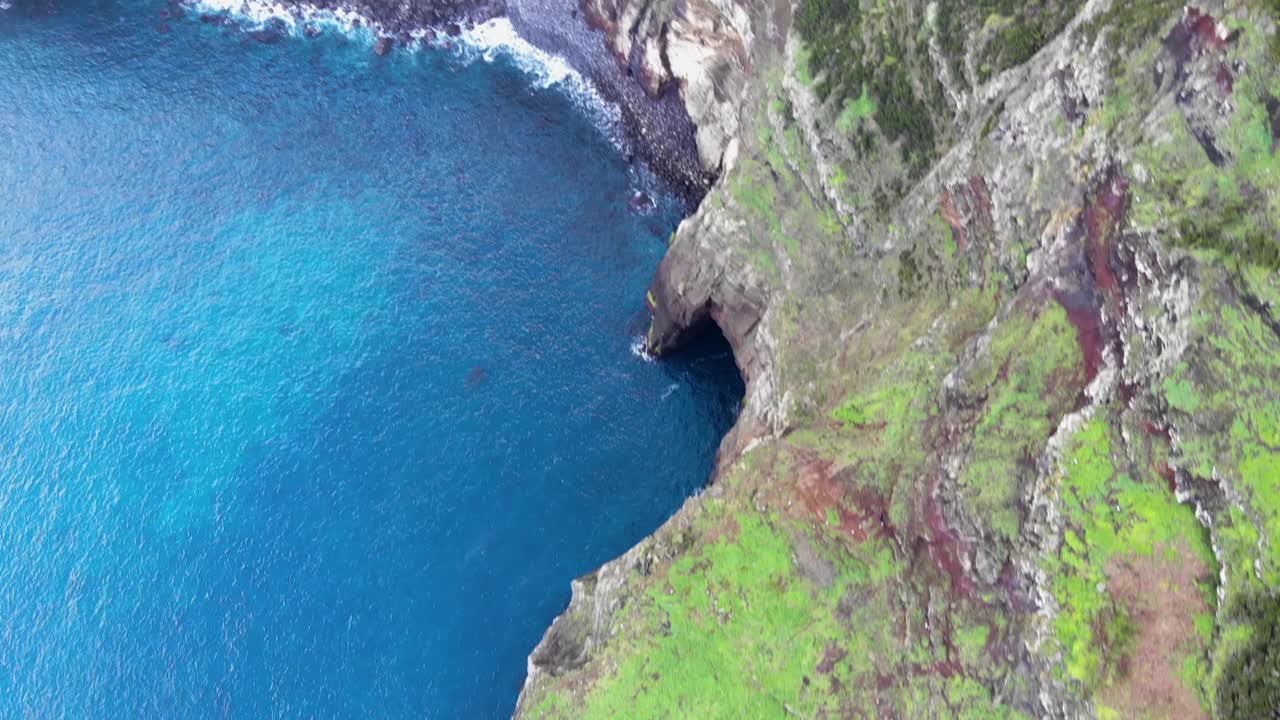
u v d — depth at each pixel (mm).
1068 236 30484
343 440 51250
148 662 43969
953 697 29188
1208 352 25781
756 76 49562
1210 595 24594
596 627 38250
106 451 50594
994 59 37531
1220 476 24891
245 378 53562
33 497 48875
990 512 29641
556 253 59969
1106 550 26438
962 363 33562
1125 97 29453
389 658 44250
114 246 59312
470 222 61438
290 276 58344
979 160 35281
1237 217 26109
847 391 39125
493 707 43094
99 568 46594
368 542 47719
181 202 61906
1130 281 27922
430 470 50250
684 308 51562
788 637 33938
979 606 29469
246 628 44938
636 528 48531
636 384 53844
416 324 56219
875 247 41281
